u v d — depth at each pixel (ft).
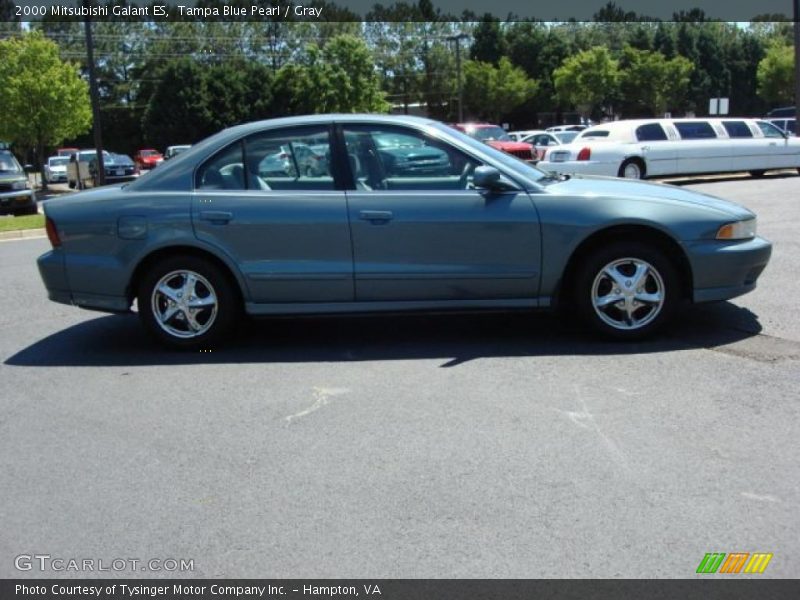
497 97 221.46
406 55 244.83
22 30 180.55
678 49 242.58
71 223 19.34
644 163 60.80
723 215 18.48
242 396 16.39
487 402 15.44
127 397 16.63
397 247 18.56
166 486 12.46
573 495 11.66
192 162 19.36
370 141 19.07
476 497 11.71
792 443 13.15
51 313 24.99
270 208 18.71
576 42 250.57
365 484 12.25
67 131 106.83
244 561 10.32
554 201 18.40
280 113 190.80
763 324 20.01
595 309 18.76
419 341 20.02
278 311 19.12
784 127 104.42
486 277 18.57
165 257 19.36
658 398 15.30
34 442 14.40
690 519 10.91
